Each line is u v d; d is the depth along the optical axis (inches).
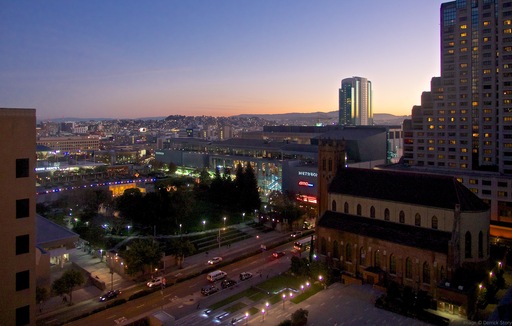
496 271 3661.4
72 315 3304.6
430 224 3708.2
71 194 6811.0
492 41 6574.8
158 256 4116.6
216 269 4311.0
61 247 4301.2
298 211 5910.4
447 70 7101.4
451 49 7037.4
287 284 3878.0
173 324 3105.3
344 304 3383.4
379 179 4256.9
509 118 6043.3
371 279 3784.5
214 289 3725.4
